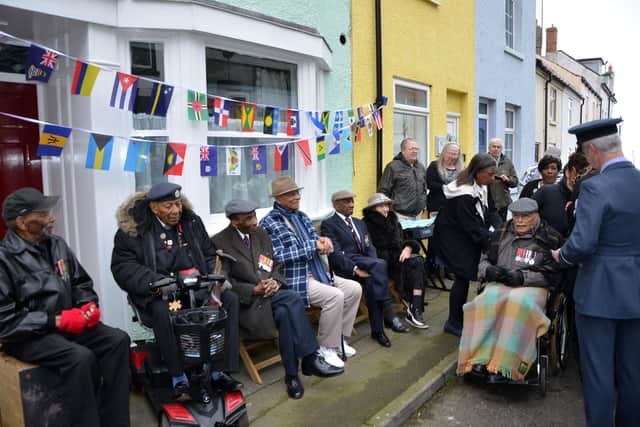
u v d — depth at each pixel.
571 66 28.33
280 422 3.35
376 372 4.14
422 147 7.81
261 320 3.74
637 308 2.94
